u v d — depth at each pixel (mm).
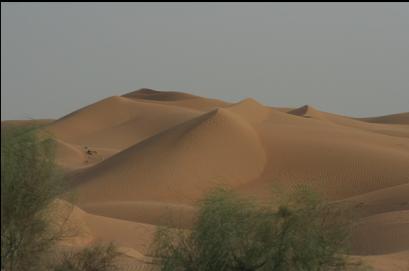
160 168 119125
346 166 120938
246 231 22344
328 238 22516
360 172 118875
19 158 20859
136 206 90625
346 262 23000
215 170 120562
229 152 125062
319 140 134500
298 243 22219
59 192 22000
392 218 61031
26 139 21031
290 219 22406
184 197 113500
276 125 149875
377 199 80438
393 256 45719
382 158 123438
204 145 125188
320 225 22672
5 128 21125
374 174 117938
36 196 21156
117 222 59094
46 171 21438
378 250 53062
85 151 191250
